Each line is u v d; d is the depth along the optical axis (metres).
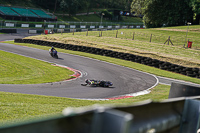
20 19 124.00
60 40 70.19
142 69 41.91
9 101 14.73
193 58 49.75
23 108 13.24
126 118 2.33
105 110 2.48
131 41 68.69
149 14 111.44
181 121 4.61
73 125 2.46
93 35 80.75
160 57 50.75
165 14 107.50
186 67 41.69
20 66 36.59
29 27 112.75
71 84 27.52
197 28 85.19
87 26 139.38
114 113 2.42
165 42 64.69
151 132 3.65
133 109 3.23
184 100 4.67
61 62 43.56
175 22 108.94
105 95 22.88
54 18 141.25
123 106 2.92
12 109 12.73
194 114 4.64
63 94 21.88
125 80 32.22
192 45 63.53
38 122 2.23
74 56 51.38
